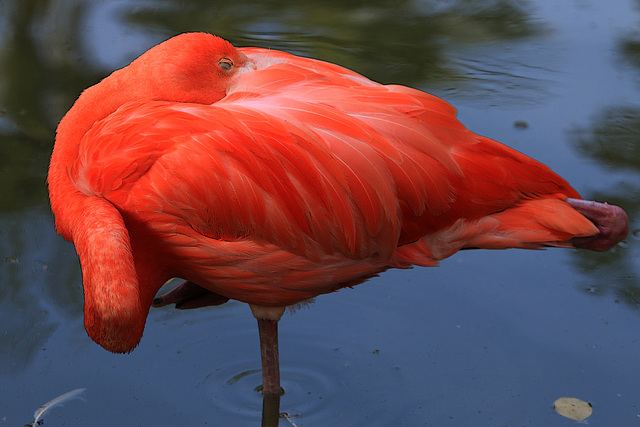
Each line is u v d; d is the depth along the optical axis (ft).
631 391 12.83
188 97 12.10
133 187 10.93
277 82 11.99
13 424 12.15
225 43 12.32
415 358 13.70
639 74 21.59
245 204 10.89
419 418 12.48
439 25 24.84
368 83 12.50
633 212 16.60
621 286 15.15
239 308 15.14
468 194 11.75
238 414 12.62
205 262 11.39
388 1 26.58
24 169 17.94
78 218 10.44
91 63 21.76
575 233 11.88
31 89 20.52
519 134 18.98
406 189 11.40
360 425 12.37
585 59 22.47
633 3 26.32
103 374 13.29
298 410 12.68
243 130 11.02
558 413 12.42
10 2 25.45
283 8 25.85
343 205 11.21
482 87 21.06
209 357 13.83
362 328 14.43
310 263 11.53
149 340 14.17
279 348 14.01
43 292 14.98
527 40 23.68
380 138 11.34
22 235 16.29
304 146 11.10
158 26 23.99
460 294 15.15
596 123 19.51
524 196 12.09
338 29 24.32
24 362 13.41
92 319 9.79
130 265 9.69
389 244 11.62
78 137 11.87
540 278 15.51
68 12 24.99
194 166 10.78
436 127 11.81
